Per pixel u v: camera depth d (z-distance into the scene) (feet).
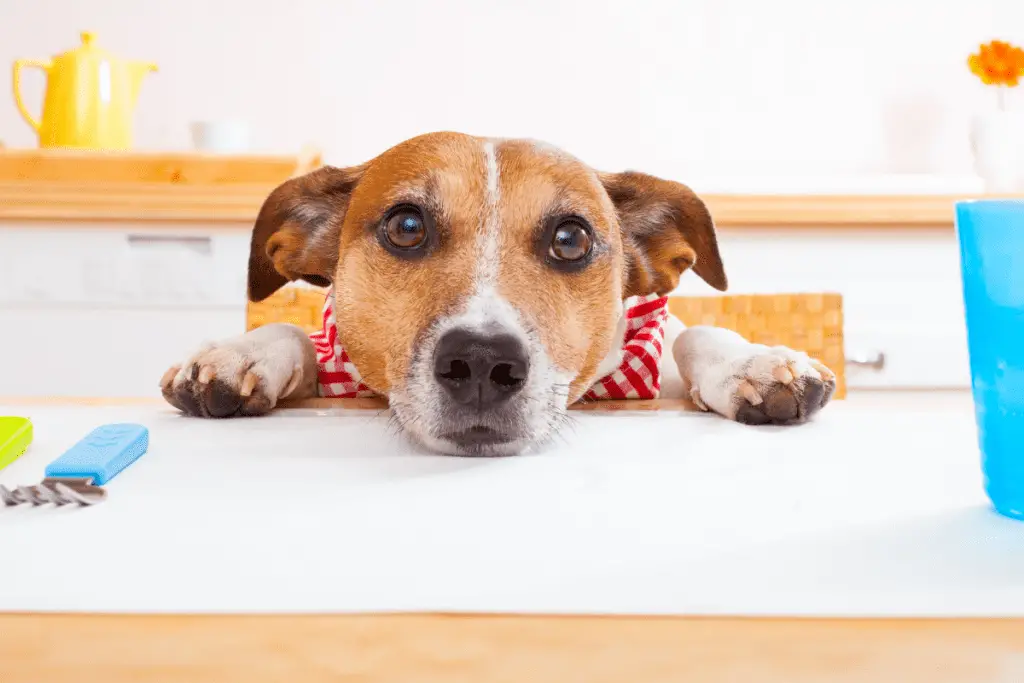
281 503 1.74
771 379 2.95
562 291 3.46
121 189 7.84
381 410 3.31
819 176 10.76
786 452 2.29
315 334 4.51
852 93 10.71
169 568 1.34
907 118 10.73
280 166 8.05
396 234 3.48
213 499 1.77
